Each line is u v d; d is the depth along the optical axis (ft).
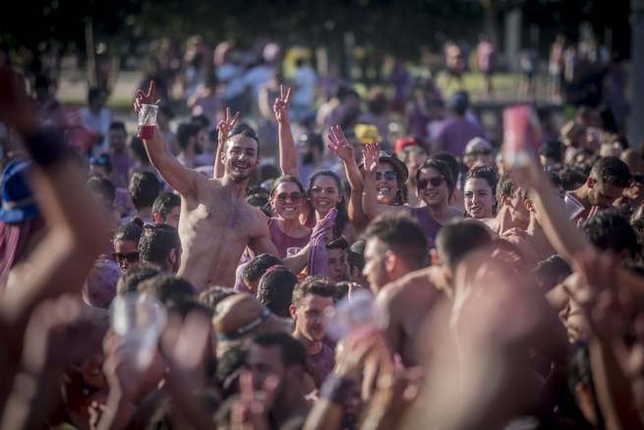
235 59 197.26
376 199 65.51
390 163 71.00
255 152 65.82
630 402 34.73
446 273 40.06
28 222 43.27
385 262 41.57
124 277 47.57
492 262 38.73
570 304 42.14
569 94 172.96
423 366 39.22
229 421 37.32
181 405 37.96
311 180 70.90
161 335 38.73
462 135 116.57
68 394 41.27
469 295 37.63
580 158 92.43
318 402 37.55
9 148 59.21
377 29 236.84
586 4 262.06
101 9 181.47
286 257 69.46
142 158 97.60
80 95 222.89
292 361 40.42
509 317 37.19
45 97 120.37
